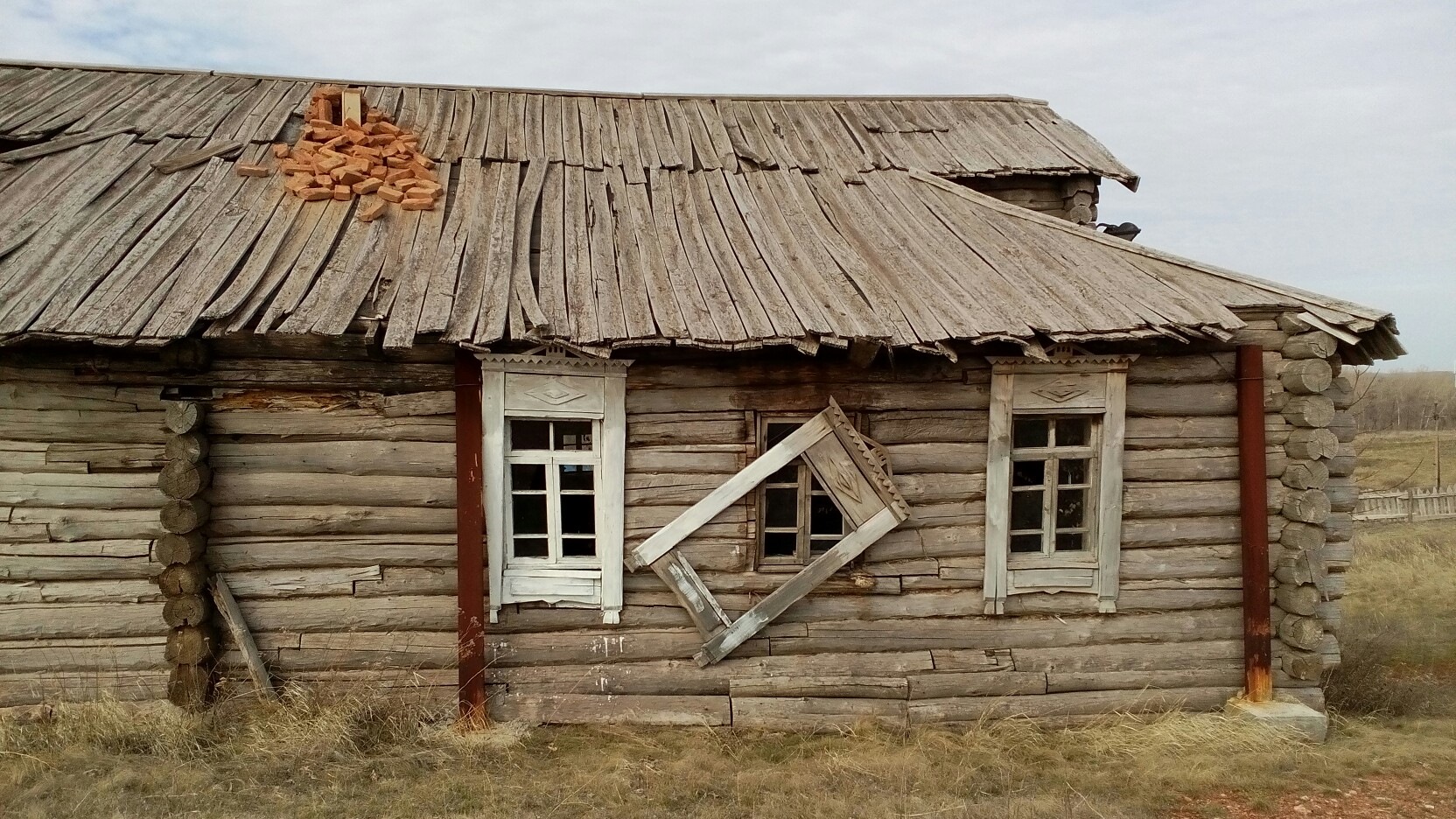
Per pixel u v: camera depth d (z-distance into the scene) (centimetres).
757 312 575
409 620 592
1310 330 611
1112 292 612
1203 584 633
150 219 624
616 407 583
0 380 557
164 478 545
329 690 586
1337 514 635
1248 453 617
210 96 836
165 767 502
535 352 571
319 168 692
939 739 584
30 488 566
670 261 646
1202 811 506
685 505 598
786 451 588
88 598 576
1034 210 849
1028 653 624
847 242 697
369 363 577
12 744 531
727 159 826
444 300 563
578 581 592
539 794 496
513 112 881
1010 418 607
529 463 589
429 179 711
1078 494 666
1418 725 639
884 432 608
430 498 586
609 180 770
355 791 493
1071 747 584
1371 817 503
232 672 581
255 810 468
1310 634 611
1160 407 622
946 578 617
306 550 584
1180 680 632
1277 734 591
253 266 577
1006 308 588
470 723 579
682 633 605
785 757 562
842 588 610
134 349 554
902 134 921
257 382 566
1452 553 1320
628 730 589
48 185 650
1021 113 984
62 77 848
